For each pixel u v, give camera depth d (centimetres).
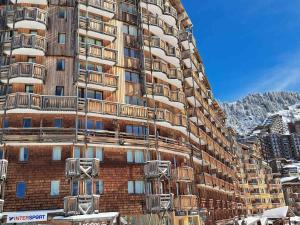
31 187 2864
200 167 4891
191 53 5281
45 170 2939
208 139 5394
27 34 3284
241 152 10300
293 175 15000
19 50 3272
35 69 3188
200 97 5319
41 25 3422
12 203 2783
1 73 3181
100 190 3089
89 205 2745
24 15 3341
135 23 4147
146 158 3381
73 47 3500
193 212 3894
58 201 2878
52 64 3375
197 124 4759
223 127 7419
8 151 2928
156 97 3944
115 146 3247
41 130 3055
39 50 3300
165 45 4300
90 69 3559
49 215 2697
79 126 3250
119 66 3750
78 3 3603
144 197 3272
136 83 3809
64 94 3297
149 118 3653
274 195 10956
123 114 3425
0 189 2784
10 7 3547
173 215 3562
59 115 3194
